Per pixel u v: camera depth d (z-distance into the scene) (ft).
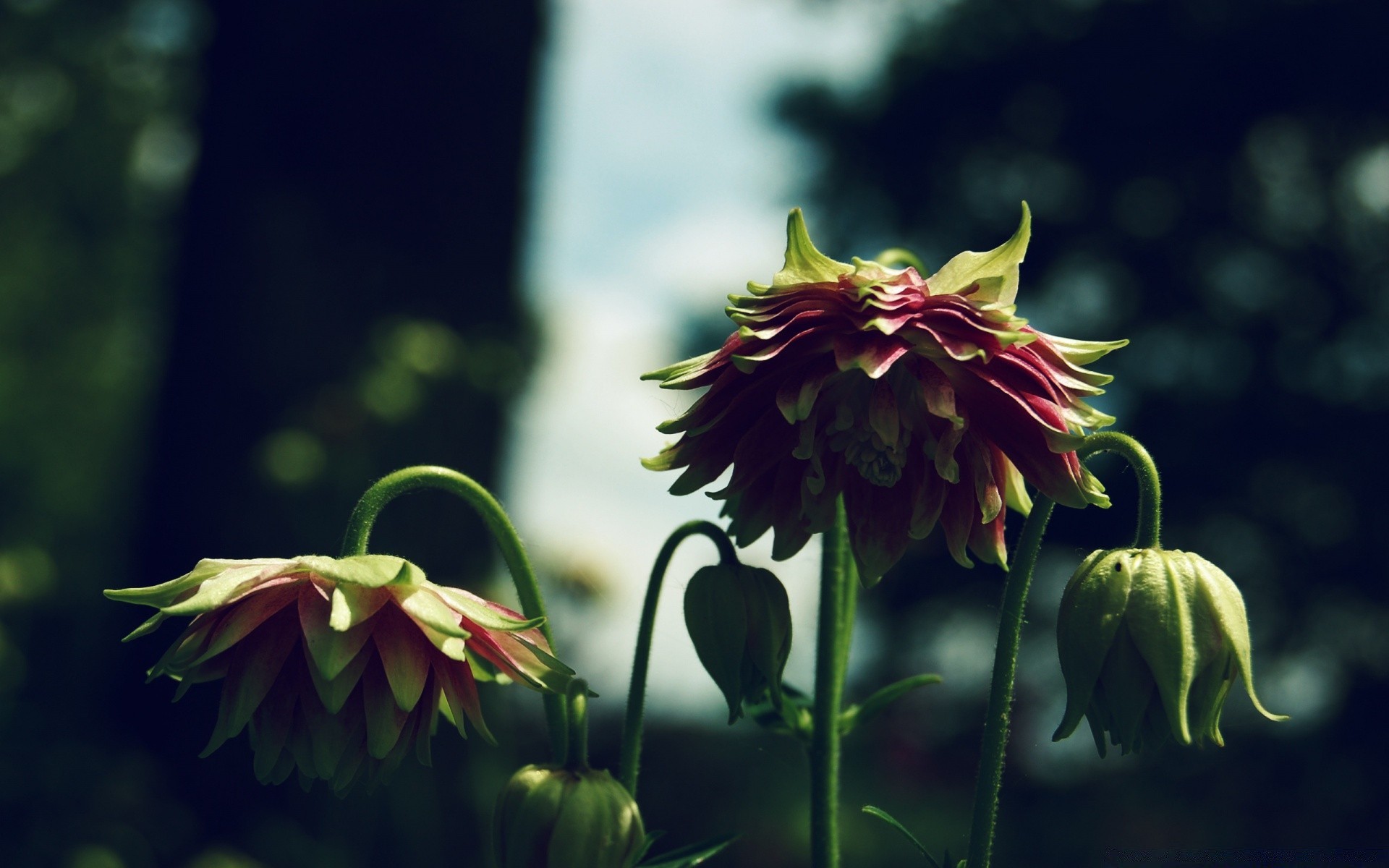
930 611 35.96
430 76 20.57
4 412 56.29
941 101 38.65
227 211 20.43
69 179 51.19
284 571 5.13
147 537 20.57
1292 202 36.91
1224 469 33.83
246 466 19.62
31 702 26.61
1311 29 34.27
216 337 20.11
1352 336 35.63
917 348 5.07
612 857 5.44
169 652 5.15
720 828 28.32
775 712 6.52
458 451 19.13
